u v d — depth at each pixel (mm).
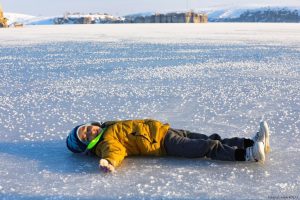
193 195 3221
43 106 6461
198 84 8148
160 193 3268
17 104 6648
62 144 4605
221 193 3248
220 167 3812
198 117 5621
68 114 5910
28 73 10391
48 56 14828
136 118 5633
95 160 4078
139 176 3627
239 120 5434
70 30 42812
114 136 4051
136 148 4086
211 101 6562
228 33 31031
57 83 8656
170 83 8320
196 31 35812
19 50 17703
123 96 7074
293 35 27094
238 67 10773
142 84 8258
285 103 6340
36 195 3275
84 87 8070
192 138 4230
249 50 15867
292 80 8469
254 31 34562
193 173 3676
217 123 5312
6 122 5531
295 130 4914
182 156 4082
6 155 4258
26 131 5102
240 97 6828
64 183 3506
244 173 3652
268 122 5293
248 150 3877
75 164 3975
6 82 8992
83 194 3277
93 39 25234
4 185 3482
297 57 13086
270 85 7902
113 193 3287
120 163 3949
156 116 5711
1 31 41312
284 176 3566
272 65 11109
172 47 17781
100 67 11242
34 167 3908
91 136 4059
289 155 4074
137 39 24500
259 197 3170
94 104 6516
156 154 4102
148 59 13117
